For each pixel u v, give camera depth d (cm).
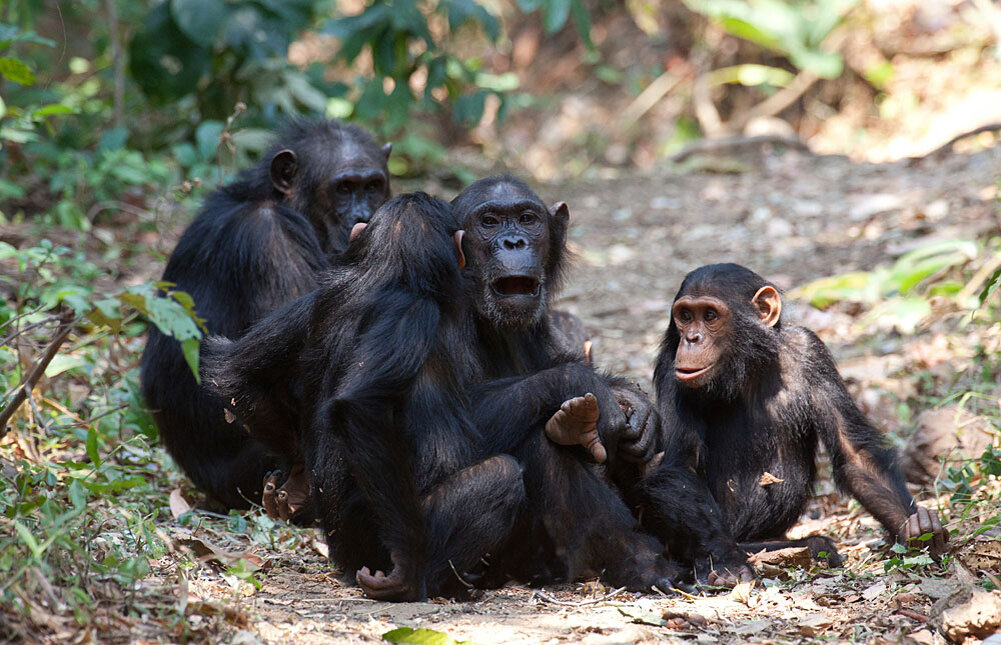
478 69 2936
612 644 741
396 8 2256
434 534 870
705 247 2153
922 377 1417
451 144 3362
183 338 746
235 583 854
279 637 731
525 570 928
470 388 961
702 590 901
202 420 1140
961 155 2556
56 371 1176
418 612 816
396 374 831
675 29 3647
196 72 2159
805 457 1053
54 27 3066
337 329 890
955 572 882
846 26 3428
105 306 746
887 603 833
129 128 2455
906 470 1198
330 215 1312
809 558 940
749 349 1030
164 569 855
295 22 2202
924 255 1680
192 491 1198
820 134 3378
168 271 1232
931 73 3294
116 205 1984
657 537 992
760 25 3353
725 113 3556
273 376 969
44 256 1271
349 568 898
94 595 734
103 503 941
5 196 1936
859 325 1645
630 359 1628
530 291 1026
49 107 1255
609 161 3406
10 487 899
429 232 888
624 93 3634
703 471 1044
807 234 2145
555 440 901
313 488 923
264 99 2205
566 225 1119
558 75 3747
